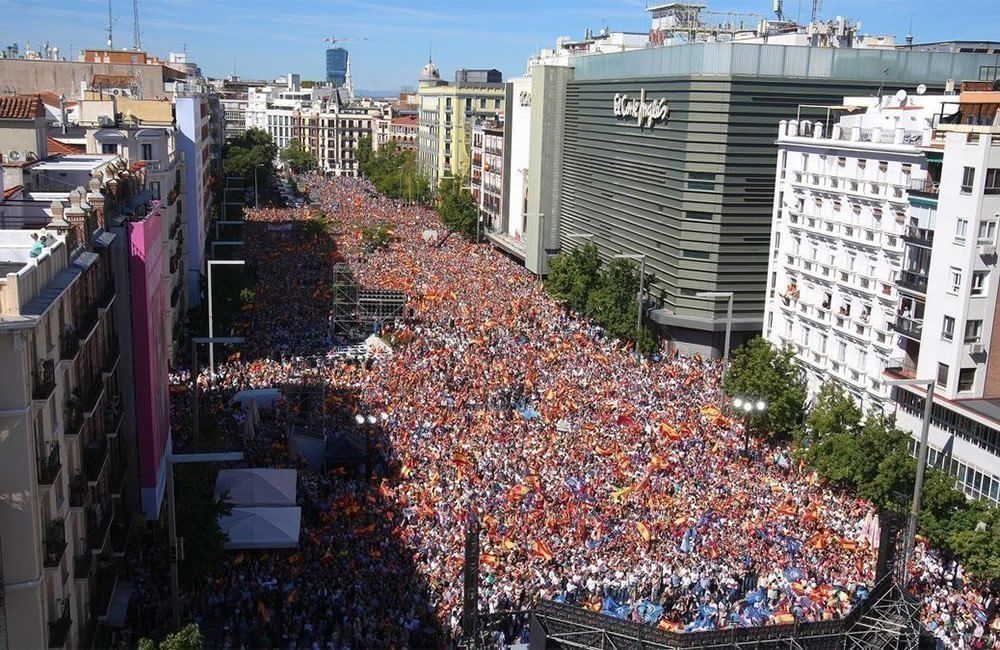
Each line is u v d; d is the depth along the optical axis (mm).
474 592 41062
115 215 56594
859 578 53312
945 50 117250
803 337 88562
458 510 59125
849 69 103875
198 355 94375
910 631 40844
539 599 39938
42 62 136250
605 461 68375
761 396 73938
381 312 107688
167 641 34094
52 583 38031
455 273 140000
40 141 68125
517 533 56750
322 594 50594
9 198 53938
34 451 36188
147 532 54969
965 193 65438
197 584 51031
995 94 70250
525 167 168125
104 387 49344
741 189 103250
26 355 35219
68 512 40969
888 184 75812
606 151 129250
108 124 96188
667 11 150750
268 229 183125
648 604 48938
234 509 55531
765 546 56219
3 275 39344
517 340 100875
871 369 77812
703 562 53875
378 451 69750
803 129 91812
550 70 145500
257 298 119250
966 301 65625
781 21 141125
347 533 57312
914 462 61031
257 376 86875
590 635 39062
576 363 93750
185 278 111500
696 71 103250
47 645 37156
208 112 154875
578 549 55281
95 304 48375
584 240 137500
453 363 91062
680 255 106000
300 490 63188
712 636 38562
